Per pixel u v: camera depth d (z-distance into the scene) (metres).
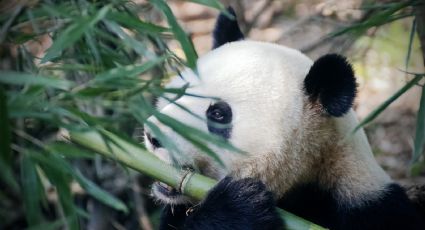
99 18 5.68
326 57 8.38
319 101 8.58
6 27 6.19
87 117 5.95
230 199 7.84
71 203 5.93
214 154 6.29
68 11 6.41
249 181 8.00
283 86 8.48
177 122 6.17
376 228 8.80
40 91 5.70
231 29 9.56
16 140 6.79
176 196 8.26
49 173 6.03
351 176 8.84
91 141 6.82
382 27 16.72
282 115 8.40
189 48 6.18
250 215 7.75
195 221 7.77
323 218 9.04
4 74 5.18
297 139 8.54
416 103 16.08
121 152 6.96
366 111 15.87
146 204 13.19
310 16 15.14
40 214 5.86
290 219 7.80
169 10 6.27
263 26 15.99
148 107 6.10
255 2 16.08
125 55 8.13
